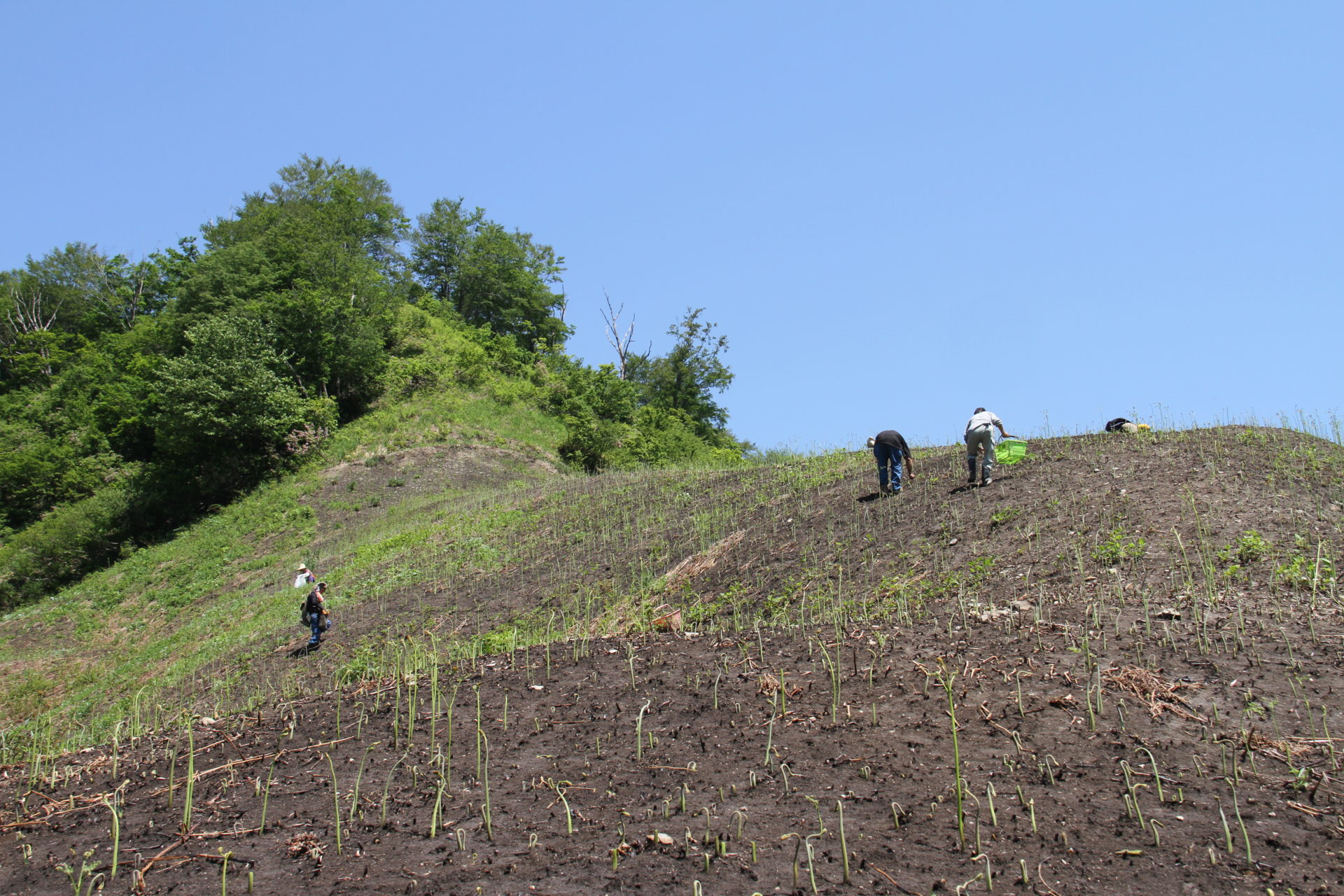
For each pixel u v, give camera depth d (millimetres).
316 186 67250
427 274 70625
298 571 21172
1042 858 4273
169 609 25016
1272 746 5207
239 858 4941
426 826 5113
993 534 10812
